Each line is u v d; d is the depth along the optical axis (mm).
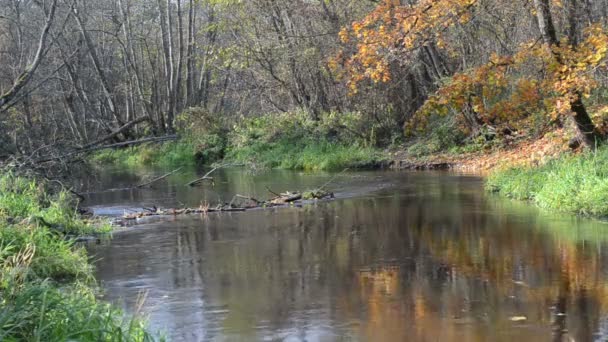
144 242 11992
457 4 16828
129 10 40875
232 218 14602
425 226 12680
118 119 36375
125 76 41188
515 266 9352
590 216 12883
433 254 10305
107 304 7055
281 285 8797
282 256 10531
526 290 8188
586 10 21906
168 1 38312
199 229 13219
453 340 6598
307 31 30328
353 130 29469
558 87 16469
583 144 17531
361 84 29500
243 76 38969
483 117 18594
